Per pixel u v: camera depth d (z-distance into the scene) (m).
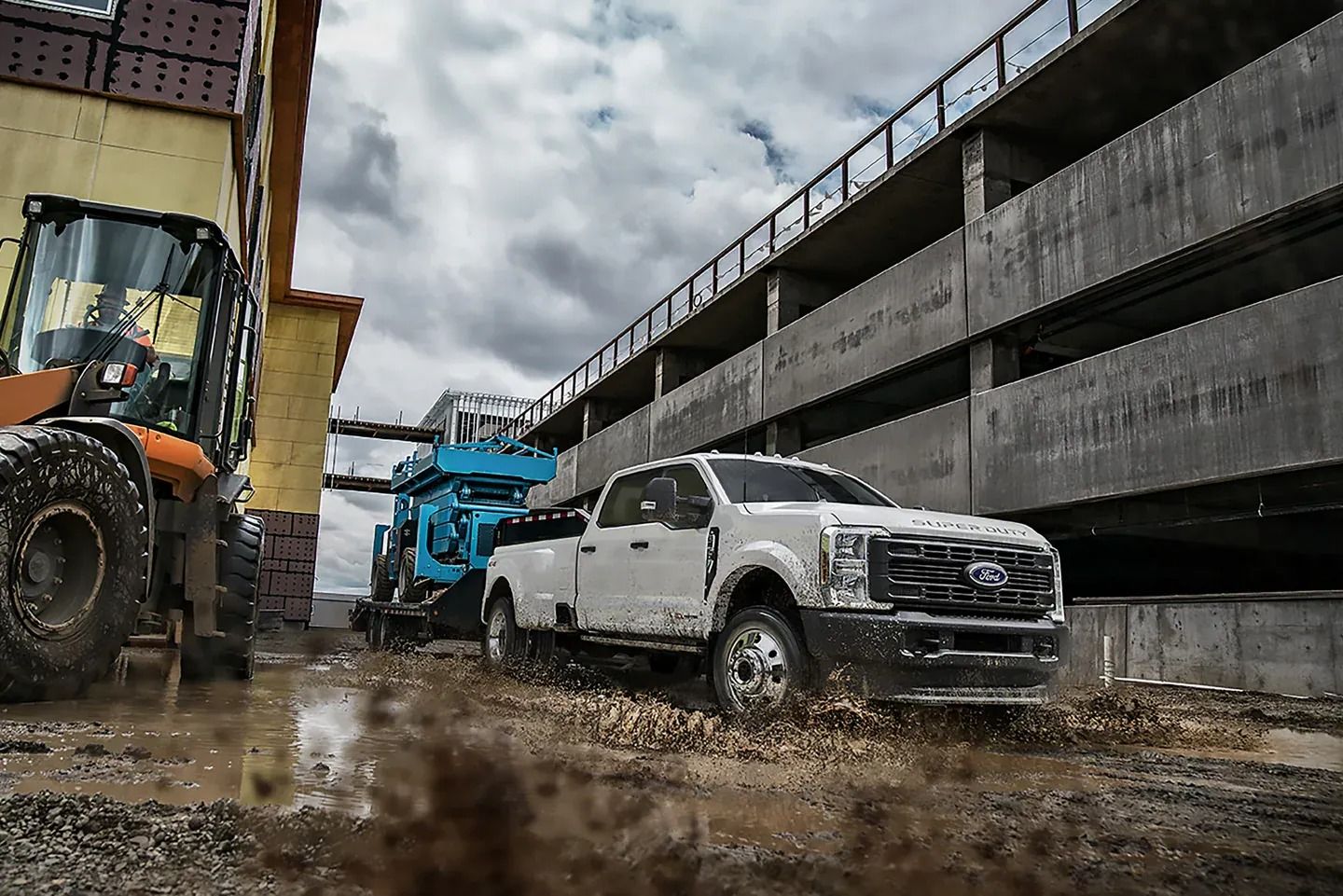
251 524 7.39
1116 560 18.19
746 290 23.89
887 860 2.50
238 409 7.12
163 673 7.53
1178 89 15.09
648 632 6.54
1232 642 9.94
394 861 2.21
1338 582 17.08
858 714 4.80
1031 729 5.58
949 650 5.00
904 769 4.11
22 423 5.09
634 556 6.80
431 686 6.86
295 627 23.64
